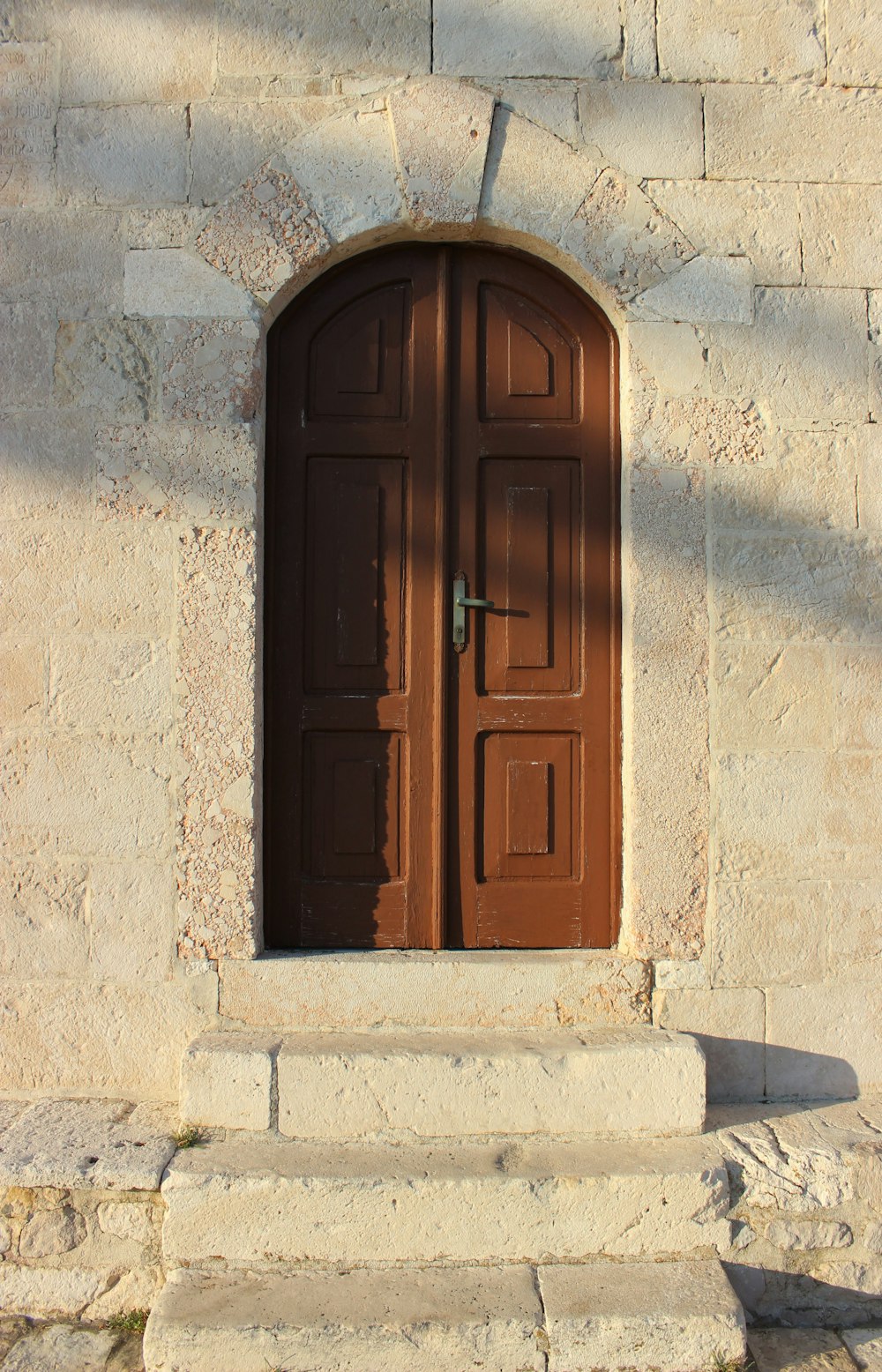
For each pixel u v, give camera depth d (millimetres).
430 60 2850
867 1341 2443
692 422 2865
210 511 2797
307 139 2822
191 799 2777
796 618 2877
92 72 2855
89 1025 2783
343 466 2961
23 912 2791
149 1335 2168
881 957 2867
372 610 2951
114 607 2793
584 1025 2785
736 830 2850
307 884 2928
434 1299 2277
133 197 2834
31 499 2805
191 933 2770
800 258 2898
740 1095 2840
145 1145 2533
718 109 2891
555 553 2979
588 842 2959
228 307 2814
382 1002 2762
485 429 2969
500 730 2959
